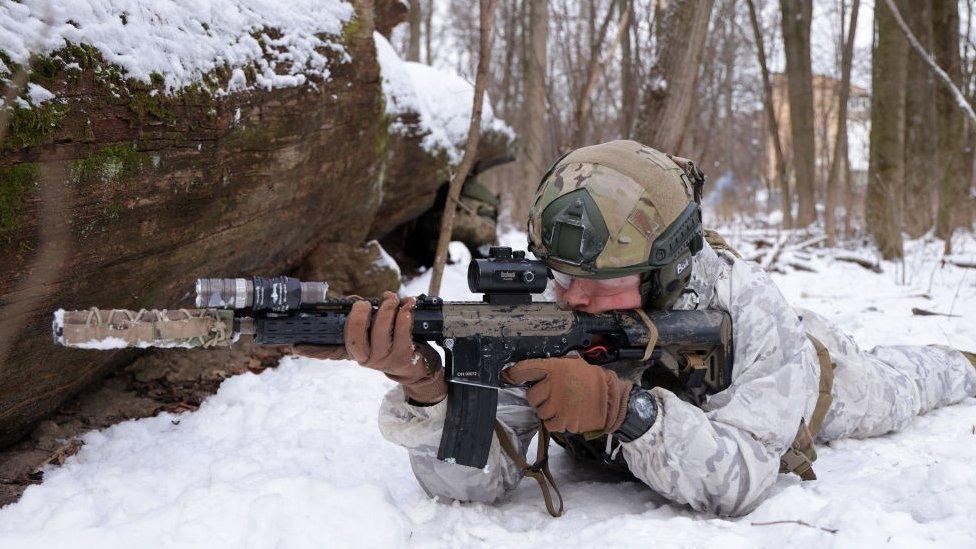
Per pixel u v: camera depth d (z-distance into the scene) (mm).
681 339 2109
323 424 3033
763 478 2070
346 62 3854
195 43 2676
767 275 2311
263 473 2473
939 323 4922
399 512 2066
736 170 20578
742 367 2191
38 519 2094
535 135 12625
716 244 2369
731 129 20734
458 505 2217
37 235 2053
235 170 3057
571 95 8445
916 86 9812
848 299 5949
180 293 3039
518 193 13320
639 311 2080
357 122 4109
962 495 1908
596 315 2031
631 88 8078
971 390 3176
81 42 2121
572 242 1983
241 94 2953
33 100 1956
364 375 3600
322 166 3854
